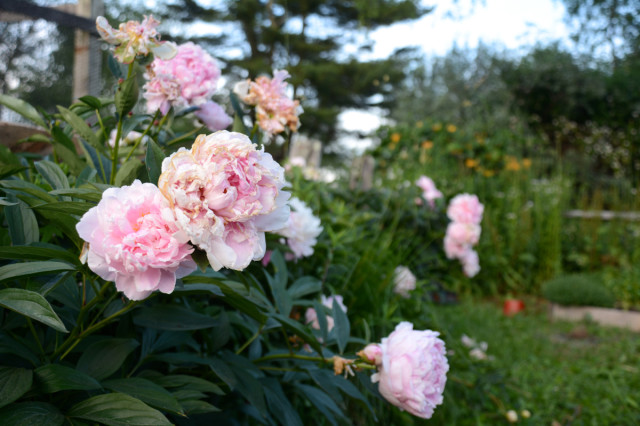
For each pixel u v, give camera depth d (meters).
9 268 0.71
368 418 1.79
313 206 2.47
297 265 1.78
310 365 1.23
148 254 0.62
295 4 16.78
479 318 4.06
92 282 0.80
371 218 2.87
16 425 0.69
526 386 2.74
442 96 10.20
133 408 0.73
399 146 6.83
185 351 1.17
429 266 3.41
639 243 5.88
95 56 3.47
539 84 8.82
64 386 0.74
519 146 7.14
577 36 8.99
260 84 1.28
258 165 0.69
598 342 3.78
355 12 17.14
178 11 16.45
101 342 0.89
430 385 1.03
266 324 1.18
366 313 1.91
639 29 8.90
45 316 0.64
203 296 1.30
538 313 4.75
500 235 5.83
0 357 0.86
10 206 0.88
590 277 5.32
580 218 6.25
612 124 8.44
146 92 1.16
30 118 1.17
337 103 19.55
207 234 0.63
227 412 1.15
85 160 1.22
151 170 0.73
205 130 1.26
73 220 0.75
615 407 2.57
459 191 5.38
